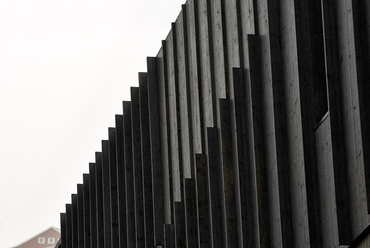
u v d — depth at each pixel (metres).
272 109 9.59
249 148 10.38
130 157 16.97
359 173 7.70
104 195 18.77
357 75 7.77
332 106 8.21
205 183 11.82
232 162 10.85
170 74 14.27
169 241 13.42
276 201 9.40
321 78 9.02
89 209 20.67
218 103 11.22
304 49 9.08
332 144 8.12
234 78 10.64
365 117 7.69
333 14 8.40
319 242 8.56
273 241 9.54
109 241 18.44
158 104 15.20
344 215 7.96
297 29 9.13
